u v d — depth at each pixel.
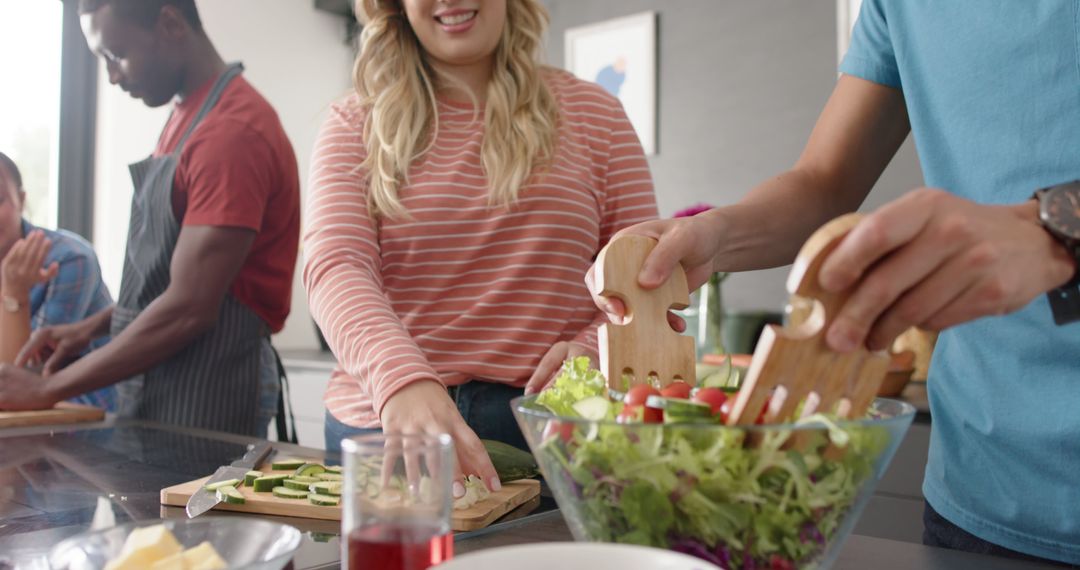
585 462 0.51
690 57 3.02
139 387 2.00
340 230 1.28
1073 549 0.81
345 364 1.07
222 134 1.88
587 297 1.41
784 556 0.50
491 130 1.36
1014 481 0.86
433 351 1.34
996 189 0.86
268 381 2.10
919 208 0.47
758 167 2.88
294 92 3.78
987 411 0.88
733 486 0.49
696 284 0.86
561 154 1.39
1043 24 0.80
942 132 0.92
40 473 1.11
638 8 3.13
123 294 2.09
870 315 0.49
